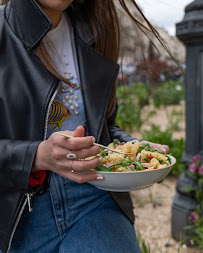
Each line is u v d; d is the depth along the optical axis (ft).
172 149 14.96
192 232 9.08
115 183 3.10
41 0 3.34
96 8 4.18
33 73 3.42
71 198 3.78
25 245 3.77
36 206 3.71
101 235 3.66
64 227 3.78
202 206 8.80
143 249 7.48
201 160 9.00
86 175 3.02
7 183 3.15
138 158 3.51
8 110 3.34
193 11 8.16
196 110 8.95
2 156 3.05
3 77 3.38
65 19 4.07
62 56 3.95
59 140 2.81
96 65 4.09
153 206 11.69
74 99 3.91
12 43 3.45
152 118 28.66
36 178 3.36
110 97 4.39
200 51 8.52
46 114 3.38
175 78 43.86
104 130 4.22
